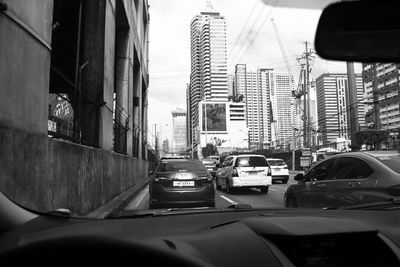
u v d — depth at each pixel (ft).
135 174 82.23
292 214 12.08
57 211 11.27
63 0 53.72
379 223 10.94
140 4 112.68
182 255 6.86
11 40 19.83
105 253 6.57
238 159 62.59
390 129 157.48
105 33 47.19
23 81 21.21
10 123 19.44
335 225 9.08
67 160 28.30
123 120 74.33
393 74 121.49
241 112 332.39
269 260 7.93
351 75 86.89
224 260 7.69
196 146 351.05
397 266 8.68
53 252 6.47
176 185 38.63
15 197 19.22
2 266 6.40
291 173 156.66
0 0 18.47
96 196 38.34
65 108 41.27
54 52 64.75
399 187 19.40
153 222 10.70
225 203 47.70
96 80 44.70
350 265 8.62
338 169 24.79
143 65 128.88
